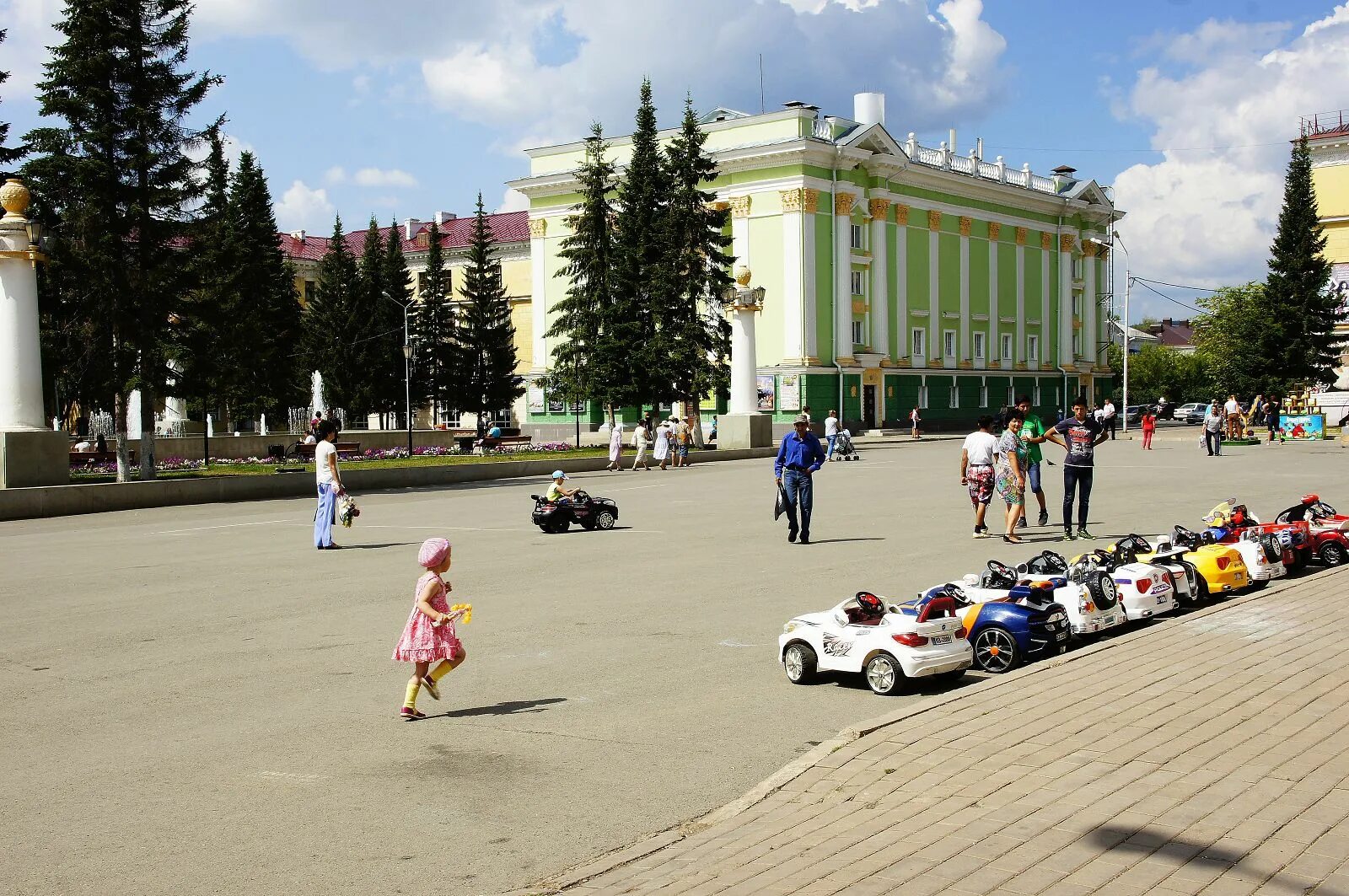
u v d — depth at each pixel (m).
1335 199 67.38
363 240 102.56
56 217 33.12
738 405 47.66
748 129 67.12
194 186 33.75
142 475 32.34
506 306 73.88
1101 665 8.66
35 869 5.45
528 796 6.42
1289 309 64.81
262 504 28.19
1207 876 4.73
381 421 80.88
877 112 73.31
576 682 9.06
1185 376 114.50
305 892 5.17
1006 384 81.88
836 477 32.38
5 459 25.86
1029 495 24.77
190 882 5.30
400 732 7.73
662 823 5.96
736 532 19.41
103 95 31.67
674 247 52.25
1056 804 5.64
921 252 74.12
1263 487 25.41
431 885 5.22
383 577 14.97
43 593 13.79
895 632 8.54
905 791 5.95
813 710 8.20
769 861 5.16
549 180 74.00
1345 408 64.44
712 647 10.32
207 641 10.82
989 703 7.64
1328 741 6.50
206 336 34.38
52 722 8.08
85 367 33.72
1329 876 4.71
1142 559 11.78
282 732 7.74
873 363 69.25
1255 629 9.88
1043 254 86.00
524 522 22.38
